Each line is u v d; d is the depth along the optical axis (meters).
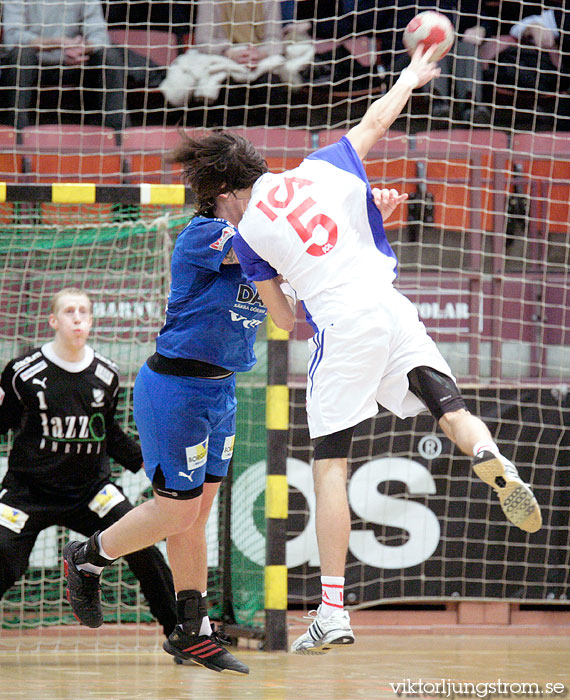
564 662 16.78
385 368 10.60
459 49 26.56
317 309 10.63
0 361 21.05
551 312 25.16
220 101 27.03
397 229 25.84
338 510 10.34
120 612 20.55
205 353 11.75
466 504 21.45
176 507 12.12
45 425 16.95
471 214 24.94
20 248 20.78
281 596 18.41
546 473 21.56
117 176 26.02
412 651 18.55
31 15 26.86
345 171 11.06
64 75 26.70
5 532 16.67
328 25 27.09
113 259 21.67
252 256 10.73
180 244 11.61
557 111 27.12
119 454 17.59
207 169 11.33
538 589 21.47
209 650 12.95
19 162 26.11
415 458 21.42
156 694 12.89
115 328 20.44
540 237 25.75
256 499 19.72
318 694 12.95
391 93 11.59
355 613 21.53
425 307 25.00
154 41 27.70
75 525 17.34
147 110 27.02
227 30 27.36
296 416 21.23
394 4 26.77
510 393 21.64
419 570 21.25
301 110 26.89
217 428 12.48
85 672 15.46
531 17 27.05
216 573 20.14
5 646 19.14
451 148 26.72
